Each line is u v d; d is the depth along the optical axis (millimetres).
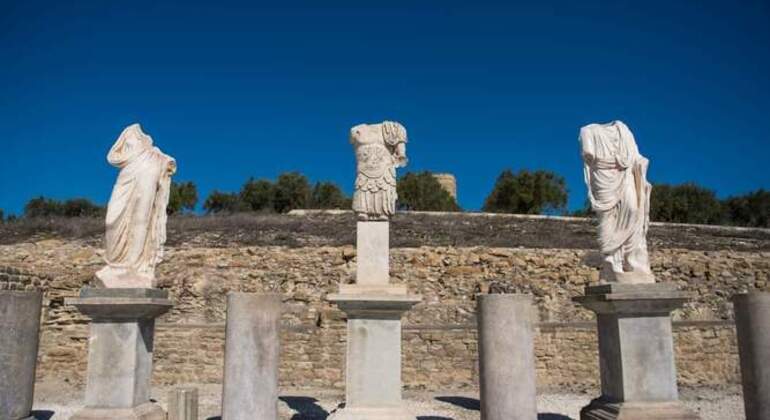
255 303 7094
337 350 13758
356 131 8656
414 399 11914
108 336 7648
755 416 7020
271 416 6961
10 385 6816
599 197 8062
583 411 8078
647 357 7480
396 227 21750
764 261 16562
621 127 8242
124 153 8117
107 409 7457
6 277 13023
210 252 16047
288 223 21500
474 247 16609
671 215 38406
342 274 15594
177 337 13867
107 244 7934
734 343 14266
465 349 13703
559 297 15211
